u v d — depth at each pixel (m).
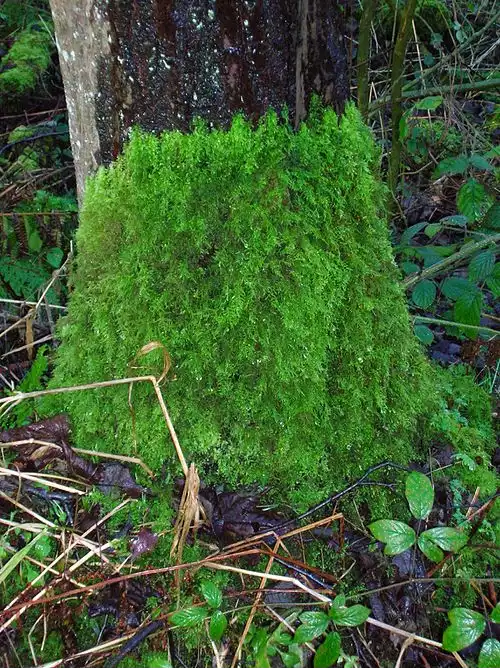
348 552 0.80
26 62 2.07
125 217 0.75
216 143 0.71
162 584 0.75
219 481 0.82
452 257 1.19
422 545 0.72
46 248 1.38
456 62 1.57
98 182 0.77
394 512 0.84
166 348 0.76
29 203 1.44
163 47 0.71
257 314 0.75
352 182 0.76
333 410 0.82
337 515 0.78
